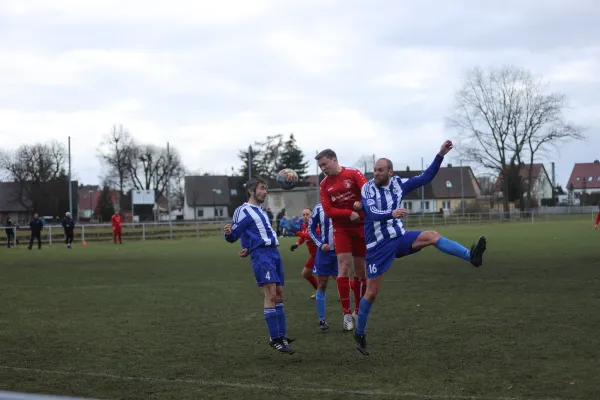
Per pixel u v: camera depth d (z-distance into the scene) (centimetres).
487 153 7494
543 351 733
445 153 764
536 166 12606
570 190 12056
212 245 3541
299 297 1305
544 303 1110
